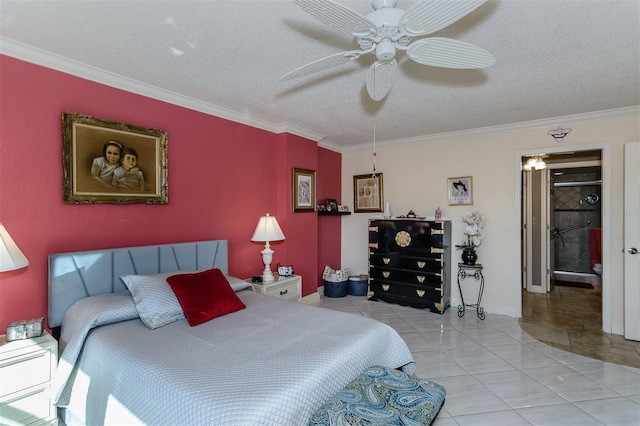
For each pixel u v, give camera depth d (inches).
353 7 64.4
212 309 85.7
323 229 197.9
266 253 136.3
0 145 77.1
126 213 101.0
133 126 100.7
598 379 97.0
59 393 71.2
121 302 82.8
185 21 68.9
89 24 69.9
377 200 196.4
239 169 138.1
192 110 119.3
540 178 203.5
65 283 83.9
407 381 62.4
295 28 71.6
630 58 84.9
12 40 76.2
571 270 252.1
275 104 123.3
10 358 66.7
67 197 87.0
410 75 95.7
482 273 162.4
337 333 74.7
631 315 125.8
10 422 66.7
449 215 171.6
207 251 120.0
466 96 113.6
